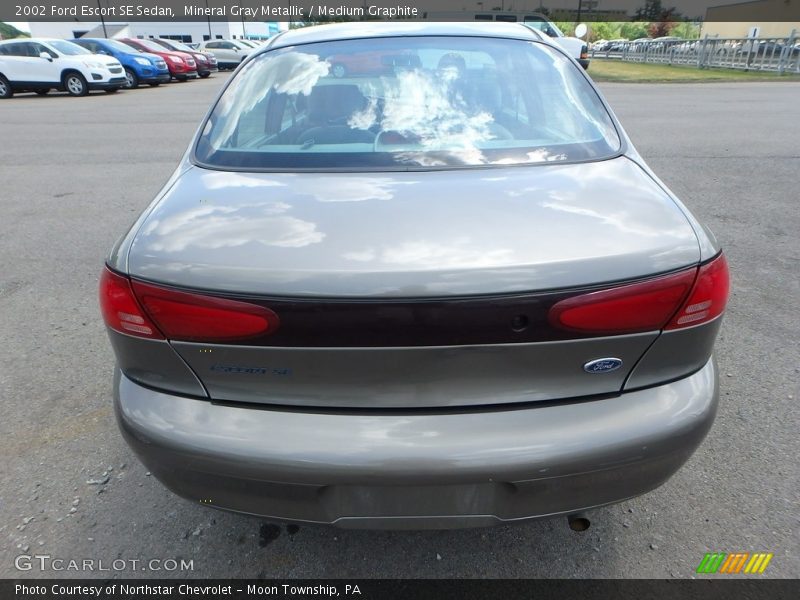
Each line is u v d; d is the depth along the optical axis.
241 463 1.41
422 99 2.12
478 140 1.95
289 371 1.39
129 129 10.16
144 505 2.10
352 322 1.32
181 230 1.51
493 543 1.93
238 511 1.53
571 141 1.97
